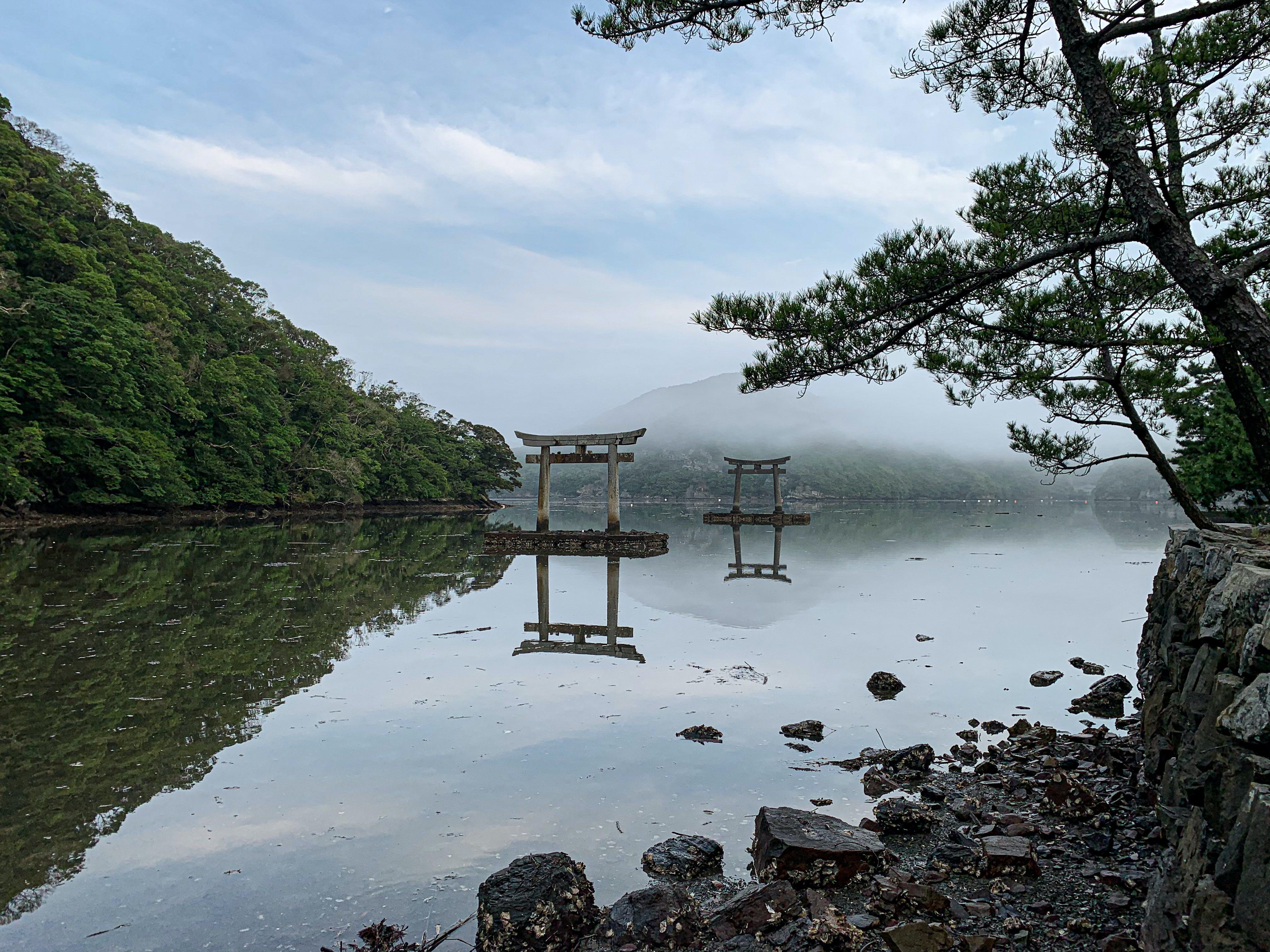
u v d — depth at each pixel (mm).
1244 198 6324
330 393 59656
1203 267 4125
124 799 5406
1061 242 6137
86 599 13578
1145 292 6086
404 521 47844
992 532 38906
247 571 18172
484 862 4500
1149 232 4301
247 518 43719
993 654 10250
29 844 4742
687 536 36000
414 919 3898
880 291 5406
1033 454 7145
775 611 13781
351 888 4195
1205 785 2951
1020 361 6402
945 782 5840
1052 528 42938
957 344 6359
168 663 9289
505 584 17312
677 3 5410
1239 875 2354
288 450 49500
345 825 4984
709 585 17516
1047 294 5816
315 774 5879
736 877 4328
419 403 81562
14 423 30531
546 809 5258
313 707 7613
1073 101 6141
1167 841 3922
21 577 15953
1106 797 5273
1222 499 15109
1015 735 6965
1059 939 3561
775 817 4680
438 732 6871
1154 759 4969
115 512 36719
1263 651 3023
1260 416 5387
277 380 54938
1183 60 5711
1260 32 5527
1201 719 3775
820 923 3602
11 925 3830
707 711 7582
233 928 3811
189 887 4207
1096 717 7531
